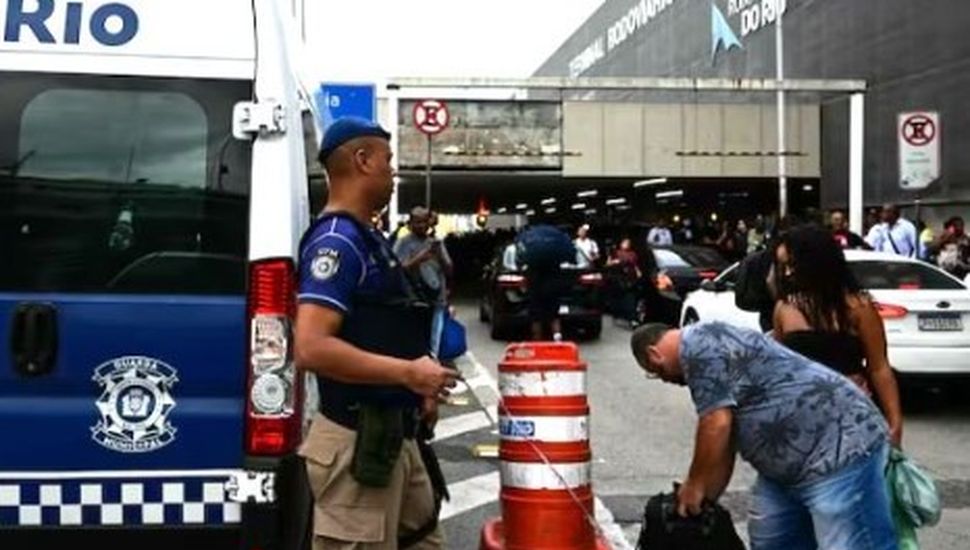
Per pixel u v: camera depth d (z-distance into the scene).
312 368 3.51
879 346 4.85
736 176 29.58
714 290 13.08
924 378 10.35
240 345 3.94
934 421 10.59
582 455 4.89
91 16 3.98
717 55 43.25
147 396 3.91
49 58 3.96
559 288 14.34
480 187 35.56
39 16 3.97
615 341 17.42
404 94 25.17
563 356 4.89
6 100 3.96
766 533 4.29
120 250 3.95
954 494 7.66
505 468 4.91
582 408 4.90
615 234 31.92
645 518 4.21
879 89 29.78
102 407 3.90
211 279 3.96
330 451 3.70
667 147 28.95
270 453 3.90
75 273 3.94
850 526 3.98
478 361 14.95
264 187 3.96
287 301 3.93
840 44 32.25
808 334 4.79
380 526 3.72
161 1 3.99
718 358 3.96
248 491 3.89
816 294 4.81
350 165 3.70
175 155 3.98
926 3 27.61
